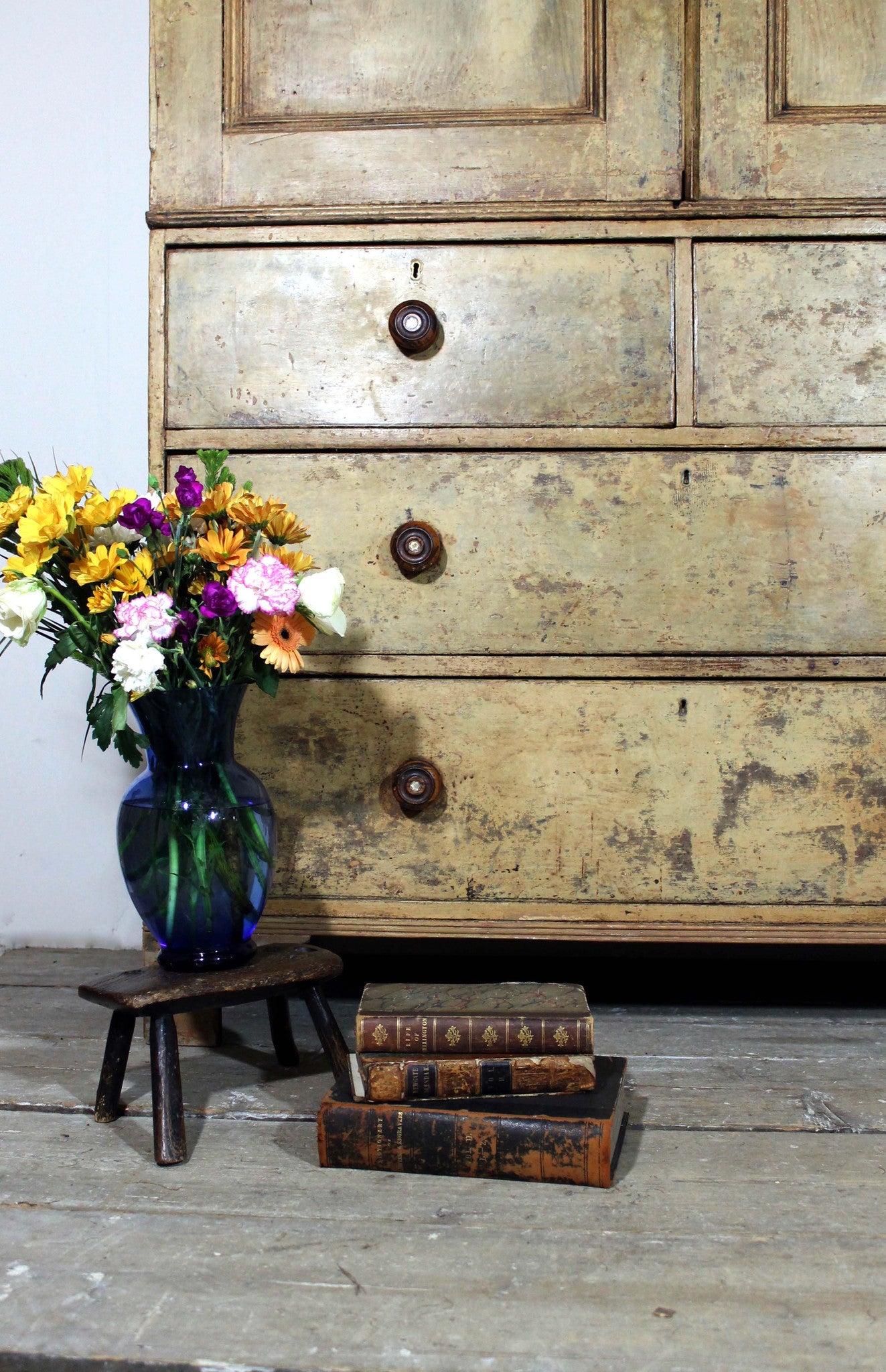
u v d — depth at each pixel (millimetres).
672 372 1491
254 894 1268
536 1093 1142
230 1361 803
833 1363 798
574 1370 791
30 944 2107
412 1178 1110
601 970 1996
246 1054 1482
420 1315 860
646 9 1493
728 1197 1059
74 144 2029
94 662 1224
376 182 1512
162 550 1254
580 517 1495
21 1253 957
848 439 1477
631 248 1492
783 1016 1657
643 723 1499
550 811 1505
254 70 1526
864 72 1499
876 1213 1026
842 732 1493
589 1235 984
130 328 2037
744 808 1494
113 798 2086
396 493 1508
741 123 1490
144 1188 1085
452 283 1499
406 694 1517
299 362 1511
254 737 1533
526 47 1508
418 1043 1139
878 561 1486
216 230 1514
